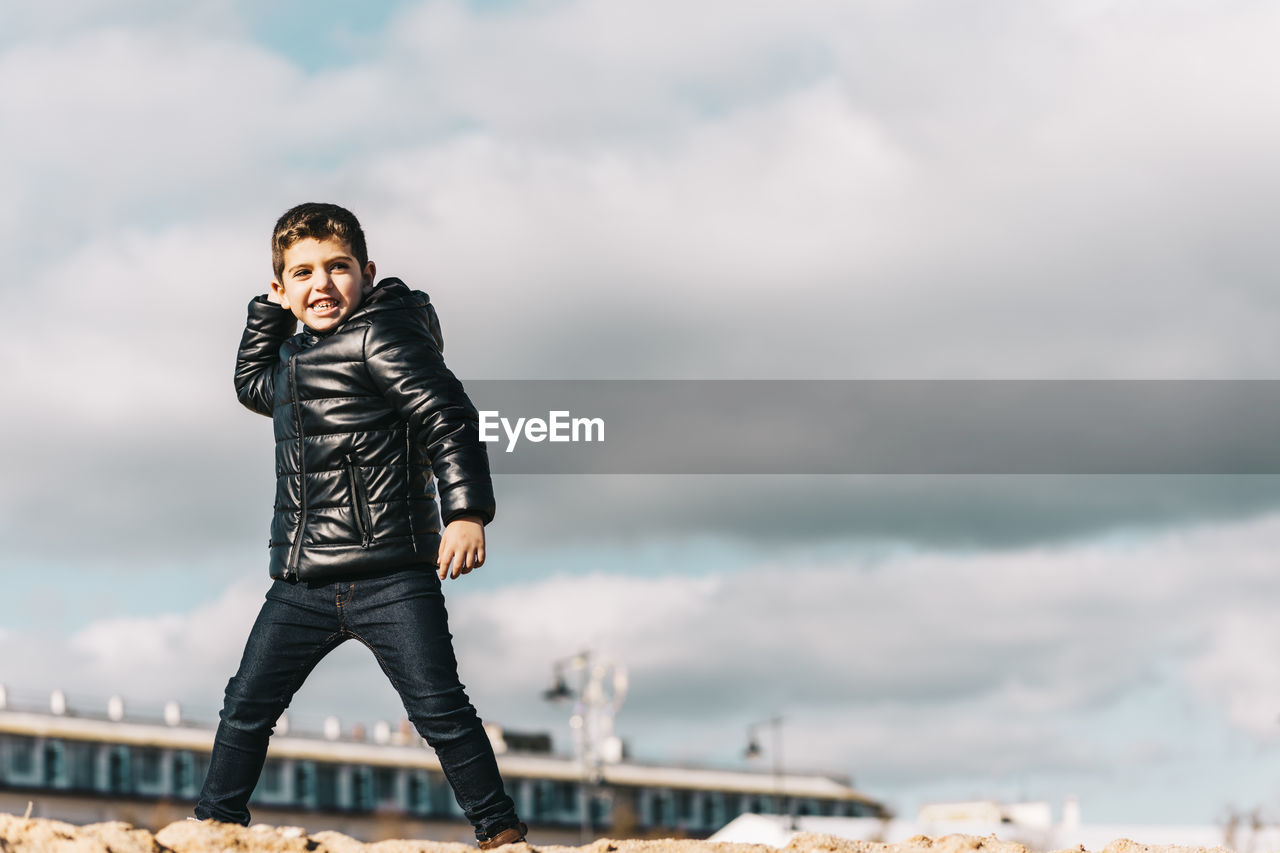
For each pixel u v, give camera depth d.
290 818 62.97
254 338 5.43
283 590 5.03
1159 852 5.66
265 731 5.02
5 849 4.41
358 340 4.98
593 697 43.88
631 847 4.93
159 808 59.06
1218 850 5.71
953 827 42.38
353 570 4.92
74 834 4.43
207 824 4.52
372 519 4.93
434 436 4.91
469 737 4.87
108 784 58.72
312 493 4.98
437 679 4.87
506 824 4.86
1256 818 30.36
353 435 4.96
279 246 5.12
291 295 5.11
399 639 4.89
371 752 65.62
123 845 4.39
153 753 59.84
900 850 5.09
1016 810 44.75
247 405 5.43
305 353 5.04
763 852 4.96
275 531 5.06
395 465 4.97
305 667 5.02
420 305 5.22
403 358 4.95
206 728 61.78
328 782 64.38
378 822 64.44
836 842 5.06
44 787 57.25
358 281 5.14
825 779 76.31
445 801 66.38
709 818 73.75
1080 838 39.94
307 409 5.00
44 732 57.62
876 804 75.75
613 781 71.75
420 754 66.69
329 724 66.06
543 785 70.31
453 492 4.85
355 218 5.22
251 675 4.99
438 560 5.06
